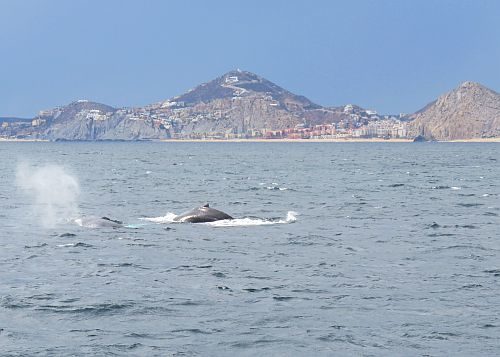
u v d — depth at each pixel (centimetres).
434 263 3991
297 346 2494
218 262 4006
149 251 4356
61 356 2388
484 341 2542
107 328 2706
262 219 5994
